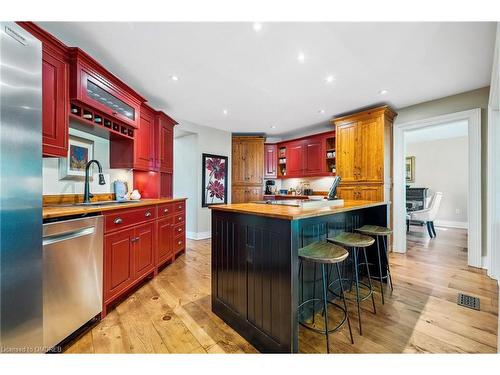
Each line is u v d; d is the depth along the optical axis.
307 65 2.34
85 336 1.58
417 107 3.44
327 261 1.34
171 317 1.83
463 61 2.27
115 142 2.83
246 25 1.75
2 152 1.00
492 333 1.59
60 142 1.78
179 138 4.90
